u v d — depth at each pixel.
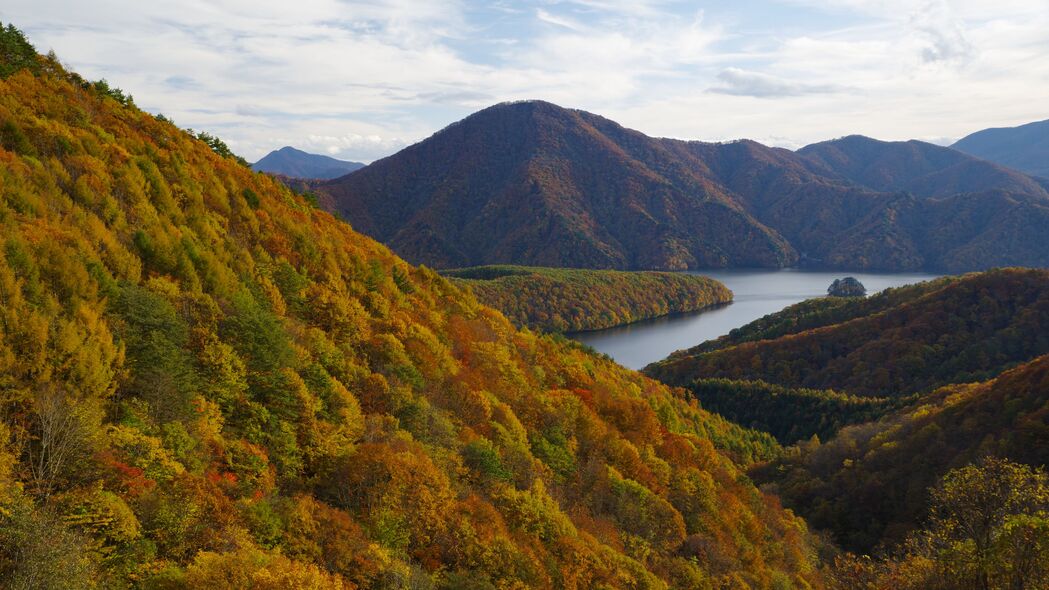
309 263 80.75
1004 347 183.00
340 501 41.91
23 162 54.00
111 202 57.19
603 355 159.38
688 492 74.94
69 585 22.17
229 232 74.44
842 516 95.56
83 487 28.09
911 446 98.94
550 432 73.25
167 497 30.16
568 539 49.38
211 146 106.19
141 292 45.75
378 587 34.34
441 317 95.31
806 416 169.50
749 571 64.69
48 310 37.84
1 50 76.19
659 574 55.09
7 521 23.38
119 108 84.06
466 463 55.28
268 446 42.19
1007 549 29.20
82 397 34.09
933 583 32.91
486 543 42.19
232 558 27.70
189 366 42.06
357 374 59.28
